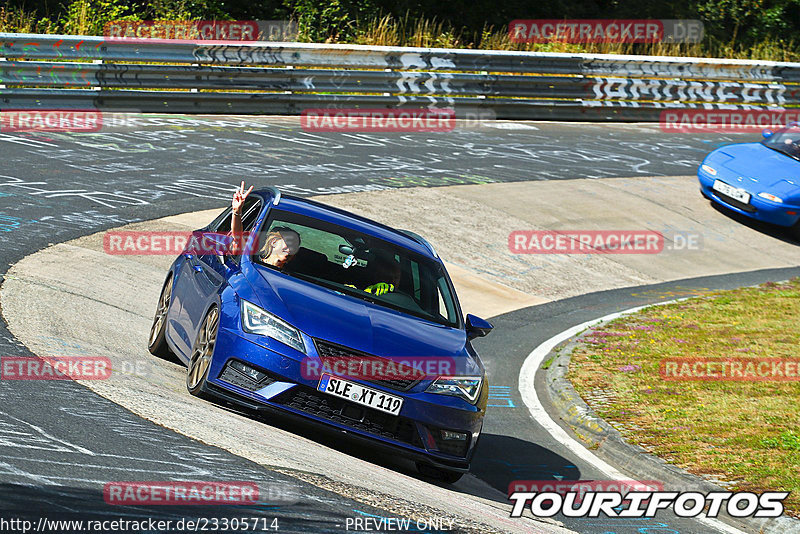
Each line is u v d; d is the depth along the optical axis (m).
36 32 83.88
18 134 58.75
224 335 23.58
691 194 70.75
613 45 109.00
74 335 28.62
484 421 33.00
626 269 56.38
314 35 102.25
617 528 24.36
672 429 32.66
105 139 60.97
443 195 61.47
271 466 19.69
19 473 15.84
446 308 27.27
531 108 87.88
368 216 54.78
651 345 43.00
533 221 60.38
